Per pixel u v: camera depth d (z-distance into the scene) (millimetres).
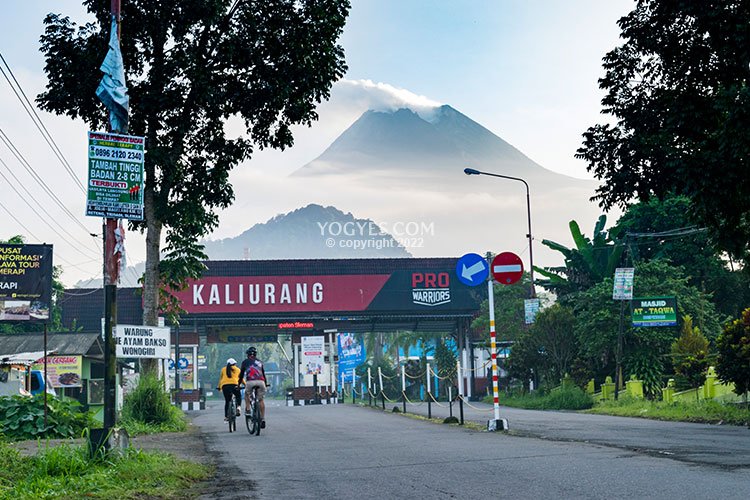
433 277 66312
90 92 22578
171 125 23469
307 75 23719
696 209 18719
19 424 17547
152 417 21656
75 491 8133
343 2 24016
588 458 10336
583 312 44062
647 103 20734
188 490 8602
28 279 40375
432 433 16812
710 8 17531
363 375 81250
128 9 22344
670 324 39125
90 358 35562
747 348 23609
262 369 18219
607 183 21422
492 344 17469
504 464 9945
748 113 16203
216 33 23438
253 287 64500
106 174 10203
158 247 24734
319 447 13859
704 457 10242
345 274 65812
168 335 20734
